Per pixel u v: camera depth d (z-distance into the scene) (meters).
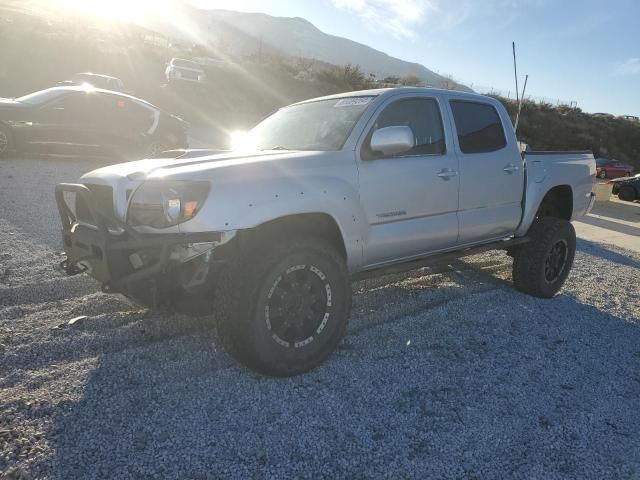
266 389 3.17
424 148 4.23
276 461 2.52
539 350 4.11
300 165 3.44
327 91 37.78
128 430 2.68
